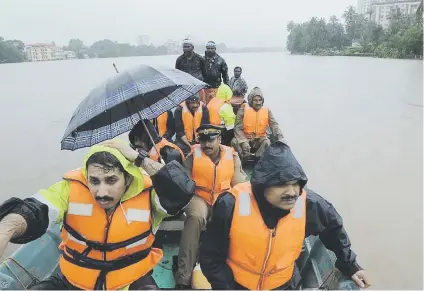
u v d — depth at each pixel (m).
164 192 2.14
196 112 5.53
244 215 2.21
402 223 6.59
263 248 2.22
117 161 2.12
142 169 2.40
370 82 27.62
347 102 19.81
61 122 15.23
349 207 7.31
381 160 10.12
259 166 2.12
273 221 2.20
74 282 2.34
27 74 40.03
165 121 5.79
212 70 8.16
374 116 16.23
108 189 2.11
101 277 2.30
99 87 2.55
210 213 3.54
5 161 10.17
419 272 5.16
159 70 2.62
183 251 3.09
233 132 6.64
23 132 13.48
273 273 2.30
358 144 11.81
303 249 3.31
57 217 2.16
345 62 44.88
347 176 8.96
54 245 3.22
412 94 22.27
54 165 9.95
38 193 2.17
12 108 18.84
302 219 2.24
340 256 2.42
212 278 2.30
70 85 28.59
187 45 7.98
